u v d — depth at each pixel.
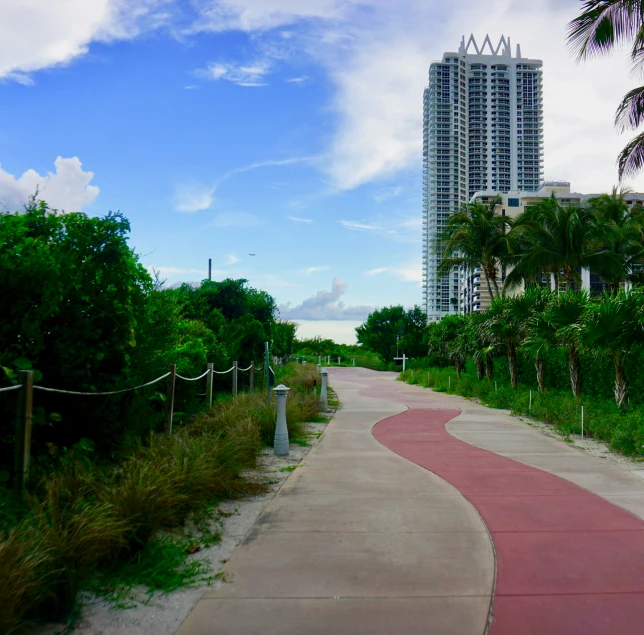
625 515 5.97
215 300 22.42
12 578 3.38
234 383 15.17
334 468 8.38
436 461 8.92
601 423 11.05
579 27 14.86
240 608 3.86
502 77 196.12
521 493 6.89
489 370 23.70
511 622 3.66
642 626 3.62
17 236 6.24
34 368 6.52
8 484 5.66
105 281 7.23
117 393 7.31
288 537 5.28
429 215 189.62
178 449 6.81
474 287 129.38
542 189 129.12
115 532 4.35
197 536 5.27
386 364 60.72
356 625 3.63
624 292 12.08
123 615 3.75
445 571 4.48
